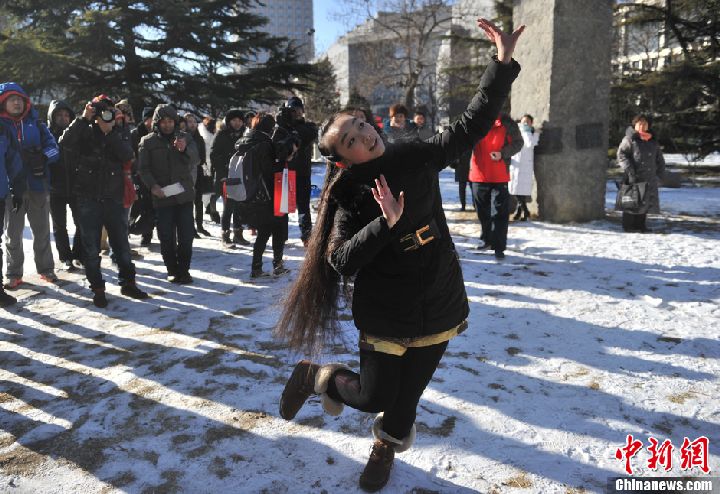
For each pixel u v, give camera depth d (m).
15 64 21.34
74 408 3.26
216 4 25.27
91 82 24.11
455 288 2.20
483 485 2.44
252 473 2.58
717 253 6.56
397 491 2.42
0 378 3.69
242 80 26.77
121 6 23.22
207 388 3.46
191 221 5.89
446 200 11.98
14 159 5.33
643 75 16.72
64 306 5.24
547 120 8.55
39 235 5.97
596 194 8.80
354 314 2.18
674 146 17.47
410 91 32.69
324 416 3.07
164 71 24.77
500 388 3.32
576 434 2.81
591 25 8.37
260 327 4.51
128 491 2.48
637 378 3.40
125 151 5.12
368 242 1.92
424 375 2.25
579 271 5.94
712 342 3.91
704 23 15.98
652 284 5.38
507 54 2.20
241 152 5.81
